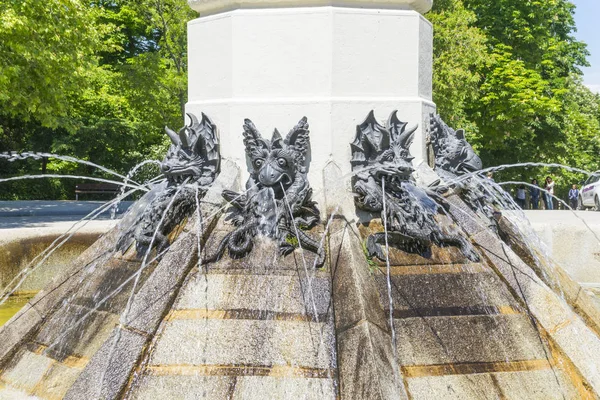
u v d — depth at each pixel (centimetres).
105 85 2995
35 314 472
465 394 362
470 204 508
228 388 348
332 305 381
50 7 1523
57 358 424
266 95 489
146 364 361
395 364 358
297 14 486
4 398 408
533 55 2989
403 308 399
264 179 444
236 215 448
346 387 338
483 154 3058
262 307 386
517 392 370
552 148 3148
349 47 488
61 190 2800
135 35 3253
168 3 2462
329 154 476
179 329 376
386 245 429
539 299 419
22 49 1488
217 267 412
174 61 2588
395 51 501
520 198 2762
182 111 2662
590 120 3994
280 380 348
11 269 738
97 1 3012
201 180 490
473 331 395
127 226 502
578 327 406
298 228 430
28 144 2750
